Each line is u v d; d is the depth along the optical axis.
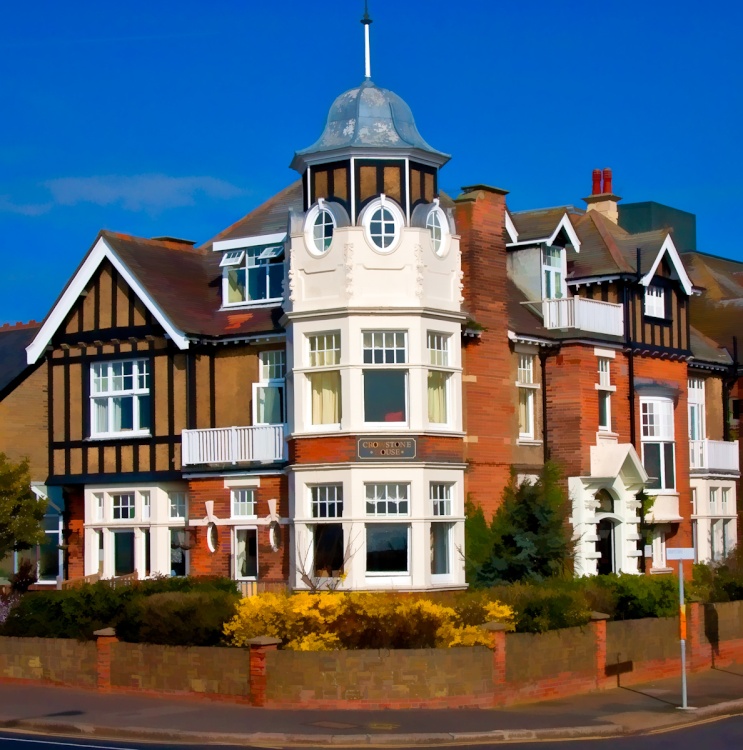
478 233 34.53
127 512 35.34
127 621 26.03
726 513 42.62
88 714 22.73
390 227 30.94
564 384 35.94
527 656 25.03
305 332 31.19
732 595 34.28
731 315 45.88
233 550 33.06
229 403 34.06
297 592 27.69
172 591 27.58
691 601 30.45
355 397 30.39
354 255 30.58
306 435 30.95
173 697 24.48
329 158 31.23
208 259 37.22
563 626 26.36
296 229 31.45
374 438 30.36
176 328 33.41
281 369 33.47
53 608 27.14
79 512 36.28
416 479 30.48
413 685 23.38
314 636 23.97
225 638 24.78
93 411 35.75
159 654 24.75
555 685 25.69
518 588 27.05
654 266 38.44
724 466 42.41
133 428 35.12
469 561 32.41
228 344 34.06
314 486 31.00
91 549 35.59
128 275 34.66
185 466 33.69
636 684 28.02
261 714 22.70
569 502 35.41
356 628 24.17
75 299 35.84
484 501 33.69
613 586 29.81
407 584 30.36
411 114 32.34
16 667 26.77
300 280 31.30
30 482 34.22
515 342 35.28
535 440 35.78
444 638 24.28
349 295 30.45
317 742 20.66
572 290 38.25
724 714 24.94
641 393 38.22
